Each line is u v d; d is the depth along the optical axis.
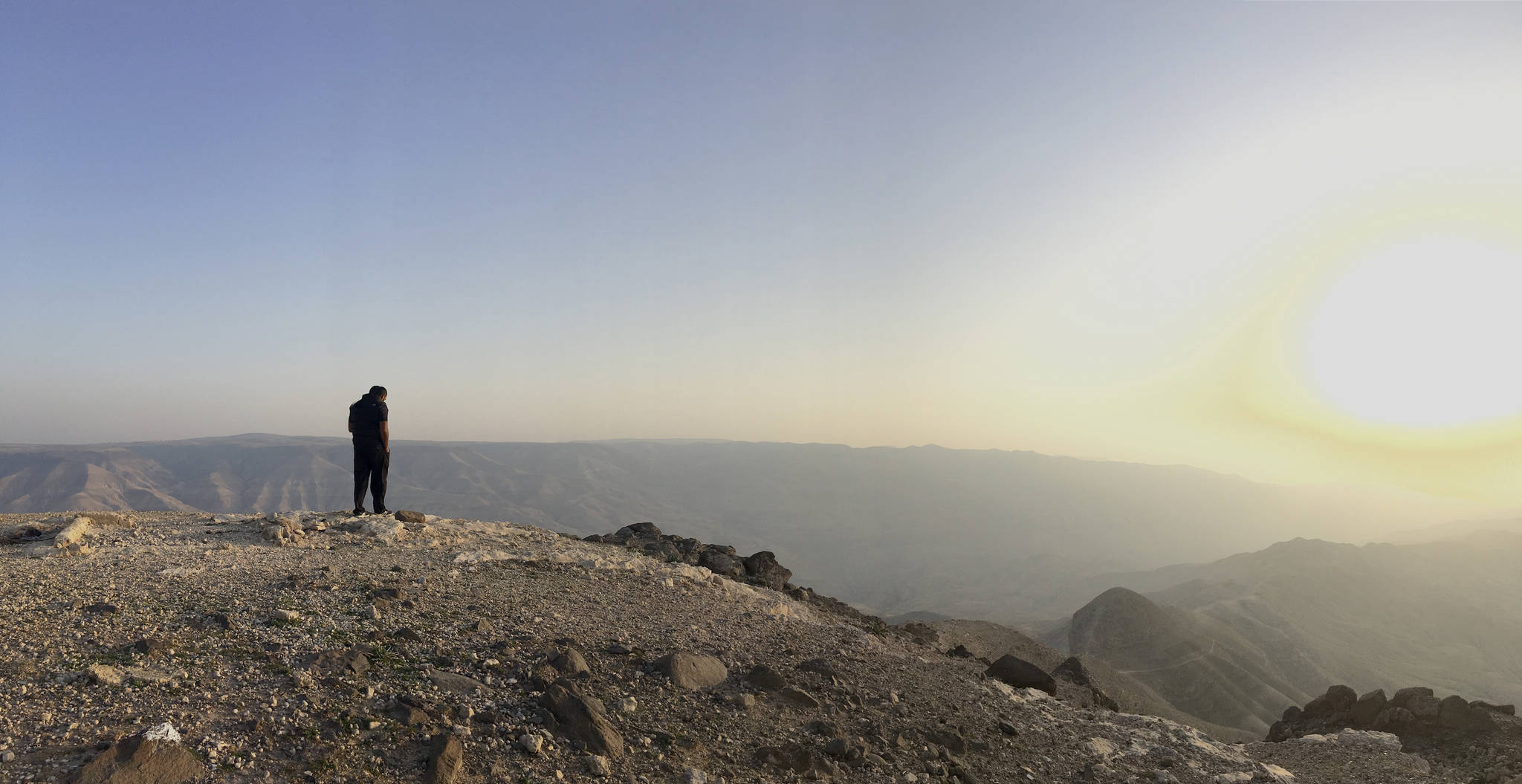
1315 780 12.09
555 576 14.48
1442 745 14.55
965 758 9.74
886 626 21.06
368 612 10.04
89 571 10.98
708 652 11.03
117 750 5.53
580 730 7.66
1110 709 17.45
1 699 6.25
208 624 8.88
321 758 6.20
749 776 7.76
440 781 6.28
